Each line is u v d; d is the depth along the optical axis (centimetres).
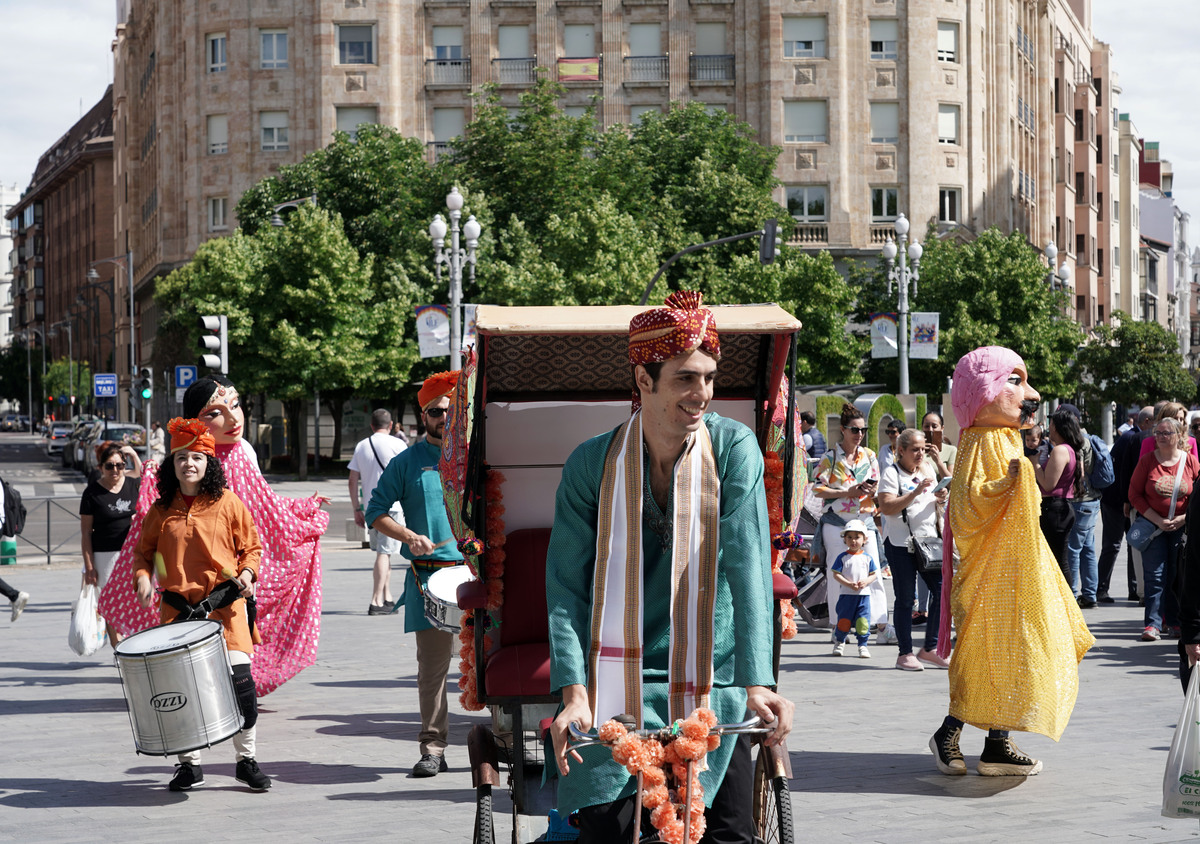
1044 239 7400
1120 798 679
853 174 5631
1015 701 703
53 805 702
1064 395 5084
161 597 743
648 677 391
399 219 4856
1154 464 1236
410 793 718
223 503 748
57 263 14312
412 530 789
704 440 396
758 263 4609
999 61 6319
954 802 677
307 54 5681
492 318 514
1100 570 1534
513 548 534
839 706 941
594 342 536
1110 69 9581
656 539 395
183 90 6094
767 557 395
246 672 731
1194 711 543
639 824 368
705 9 5609
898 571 1098
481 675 501
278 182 5147
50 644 1303
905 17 5666
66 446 6338
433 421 795
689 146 5078
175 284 5731
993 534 720
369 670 1121
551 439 564
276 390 4794
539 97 4872
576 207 4606
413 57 5650
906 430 1105
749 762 396
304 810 682
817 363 4734
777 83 5559
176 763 744
